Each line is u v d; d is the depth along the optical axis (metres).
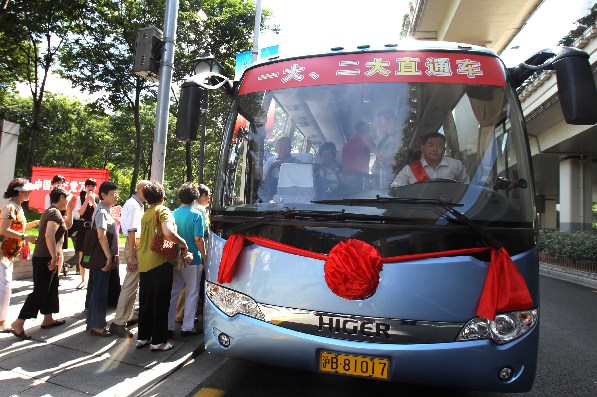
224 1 20.81
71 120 37.97
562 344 5.69
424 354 2.73
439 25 20.02
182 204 5.05
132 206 4.72
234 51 20.31
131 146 34.97
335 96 3.45
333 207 3.04
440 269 2.78
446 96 3.31
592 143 18.59
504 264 2.78
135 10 20.38
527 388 2.83
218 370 4.06
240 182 3.48
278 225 3.09
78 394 3.26
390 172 3.15
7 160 8.14
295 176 3.30
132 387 3.46
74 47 22.31
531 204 3.07
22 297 5.88
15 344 4.17
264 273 3.06
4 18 18.09
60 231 4.66
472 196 2.99
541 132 20.41
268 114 3.61
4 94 33.66
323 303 2.89
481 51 3.48
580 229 20.41
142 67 5.47
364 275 2.75
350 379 4.00
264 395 3.58
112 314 5.44
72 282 7.23
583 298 9.67
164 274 4.26
